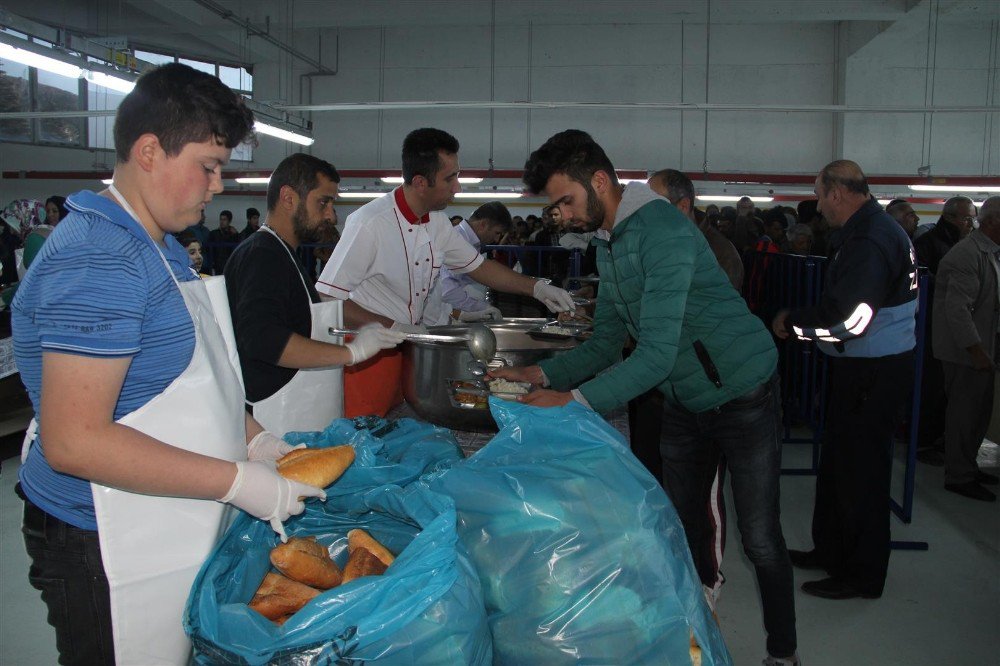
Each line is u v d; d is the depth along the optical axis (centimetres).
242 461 101
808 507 340
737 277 318
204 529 101
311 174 169
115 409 93
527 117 1362
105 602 102
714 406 172
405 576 85
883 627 241
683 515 196
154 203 96
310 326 173
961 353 343
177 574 100
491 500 100
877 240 229
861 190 240
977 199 1227
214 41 1212
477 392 158
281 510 96
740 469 176
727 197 1148
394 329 179
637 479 106
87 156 1226
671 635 98
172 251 106
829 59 1298
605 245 167
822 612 250
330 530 113
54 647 224
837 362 252
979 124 1260
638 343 149
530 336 203
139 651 99
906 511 318
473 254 240
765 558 180
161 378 95
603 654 95
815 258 353
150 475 87
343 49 1381
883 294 229
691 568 109
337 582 98
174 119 91
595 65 1340
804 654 225
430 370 166
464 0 1089
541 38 1345
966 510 336
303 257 675
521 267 608
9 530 306
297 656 79
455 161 216
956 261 335
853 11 1041
